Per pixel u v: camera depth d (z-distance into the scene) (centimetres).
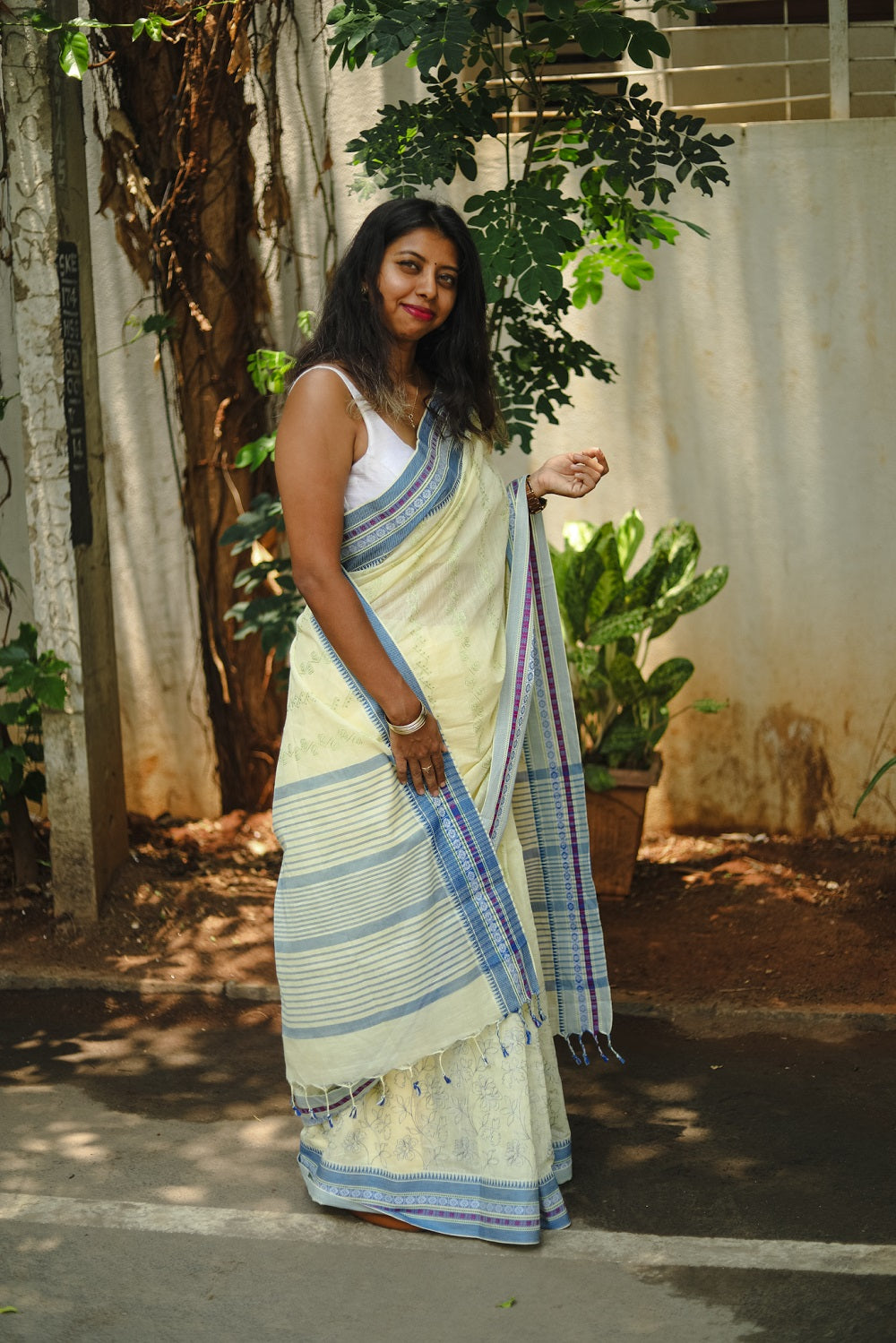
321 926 270
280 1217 282
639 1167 301
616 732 446
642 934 422
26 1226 279
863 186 461
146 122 470
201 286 482
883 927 420
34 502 410
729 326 474
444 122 391
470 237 272
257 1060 357
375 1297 255
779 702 490
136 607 504
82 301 424
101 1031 373
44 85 395
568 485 290
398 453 266
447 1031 267
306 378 264
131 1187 294
